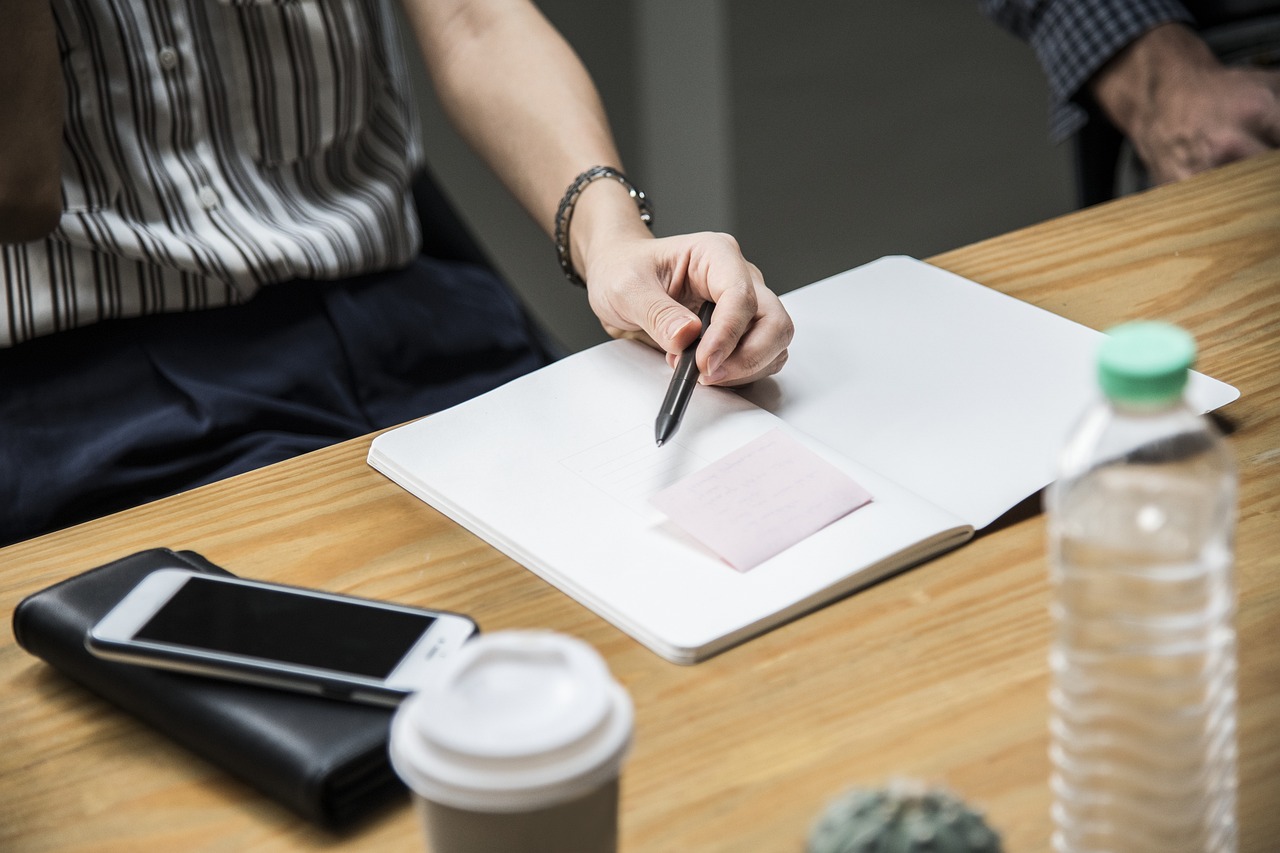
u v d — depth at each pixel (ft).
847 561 1.91
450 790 1.18
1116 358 1.18
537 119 3.51
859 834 1.10
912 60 7.79
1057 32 4.50
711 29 7.31
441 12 3.79
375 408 3.41
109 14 3.18
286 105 3.51
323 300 3.43
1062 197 8.04
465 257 3.93
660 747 1.65
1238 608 1.80
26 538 2.92
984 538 2.02
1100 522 1.37
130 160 3.24
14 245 3.05
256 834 1.55
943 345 2.55
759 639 1.82
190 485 3.05
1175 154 4.21
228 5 3.35
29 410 3.04
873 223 7.71
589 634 1.86
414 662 1.64
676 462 2.18
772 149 7.67
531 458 2.24
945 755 1.60
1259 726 1.59
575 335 7.21
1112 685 1.37
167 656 1.67
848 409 2.35
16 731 1.73
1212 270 2.86
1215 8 4.71
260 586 1.80
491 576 2.00
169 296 3.23
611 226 3.09
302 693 1.63
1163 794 1.36
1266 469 2.13
